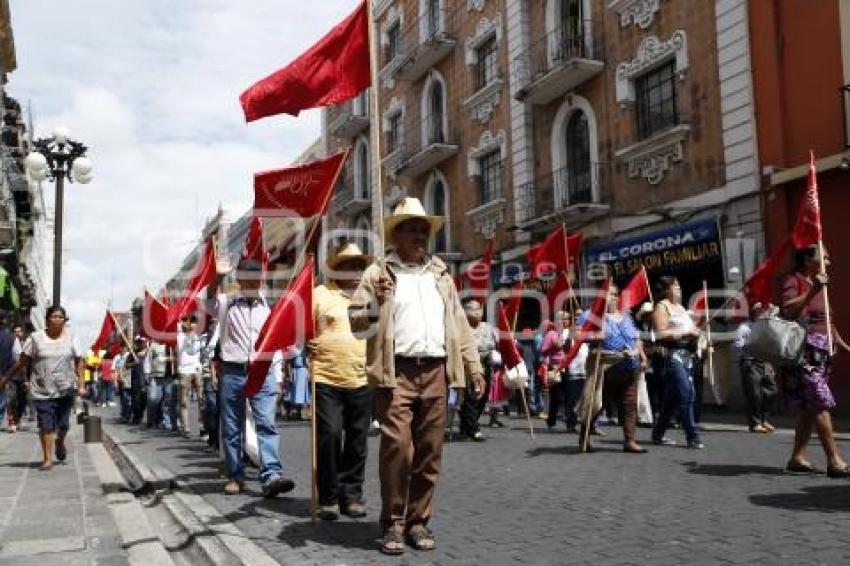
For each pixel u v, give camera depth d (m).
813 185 6.81
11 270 28.17
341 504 5.57
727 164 14.34
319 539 4.80
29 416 18.56
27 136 33.12
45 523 5.71
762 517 5.04
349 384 5.50
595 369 8.58
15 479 7.98
